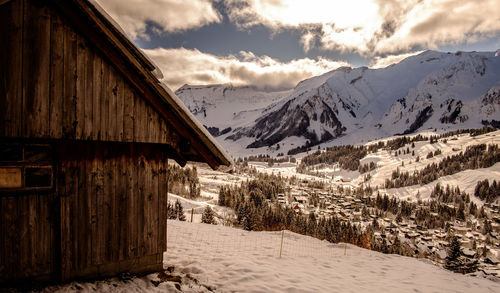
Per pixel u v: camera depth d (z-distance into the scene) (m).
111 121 5.69
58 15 5.21
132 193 6.27
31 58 5.01
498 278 13.34
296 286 7.93
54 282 5.50
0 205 5.03
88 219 5.75
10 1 4.81
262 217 56.16
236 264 8.96
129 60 5.50
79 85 5.39
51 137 5.16
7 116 4.84
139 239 6.37
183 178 96.12
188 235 13.58
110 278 6.07
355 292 8.38
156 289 6.09
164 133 6.27
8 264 5.11
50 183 5.45
